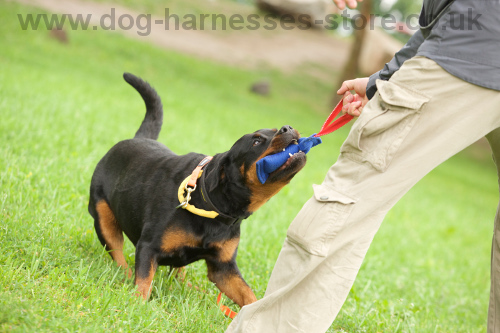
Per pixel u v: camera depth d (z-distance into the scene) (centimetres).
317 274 299
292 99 2723
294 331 298
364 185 294
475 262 974
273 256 607
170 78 2291
